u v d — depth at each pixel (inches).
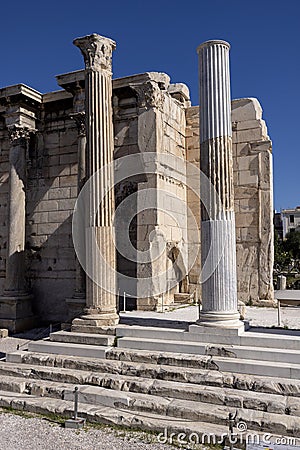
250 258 752.3
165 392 360.2
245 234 759.1
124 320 515.5
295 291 914.7
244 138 771.4
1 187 817.5
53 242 765.9
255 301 742.5
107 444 306.5
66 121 773.3
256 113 767.1
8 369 426.3
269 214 746.8
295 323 520.4
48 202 776.3
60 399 379.2
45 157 785.6
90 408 355.6
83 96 710.5
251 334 413.4
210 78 443.2
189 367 387.5
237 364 371.9
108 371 402.6
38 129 788.0
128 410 350.0
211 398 343.6
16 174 738.2
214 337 412.8
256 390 347.3
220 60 444.5
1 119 822.5
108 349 428.1
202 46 450.3
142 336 445.1
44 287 765.9
